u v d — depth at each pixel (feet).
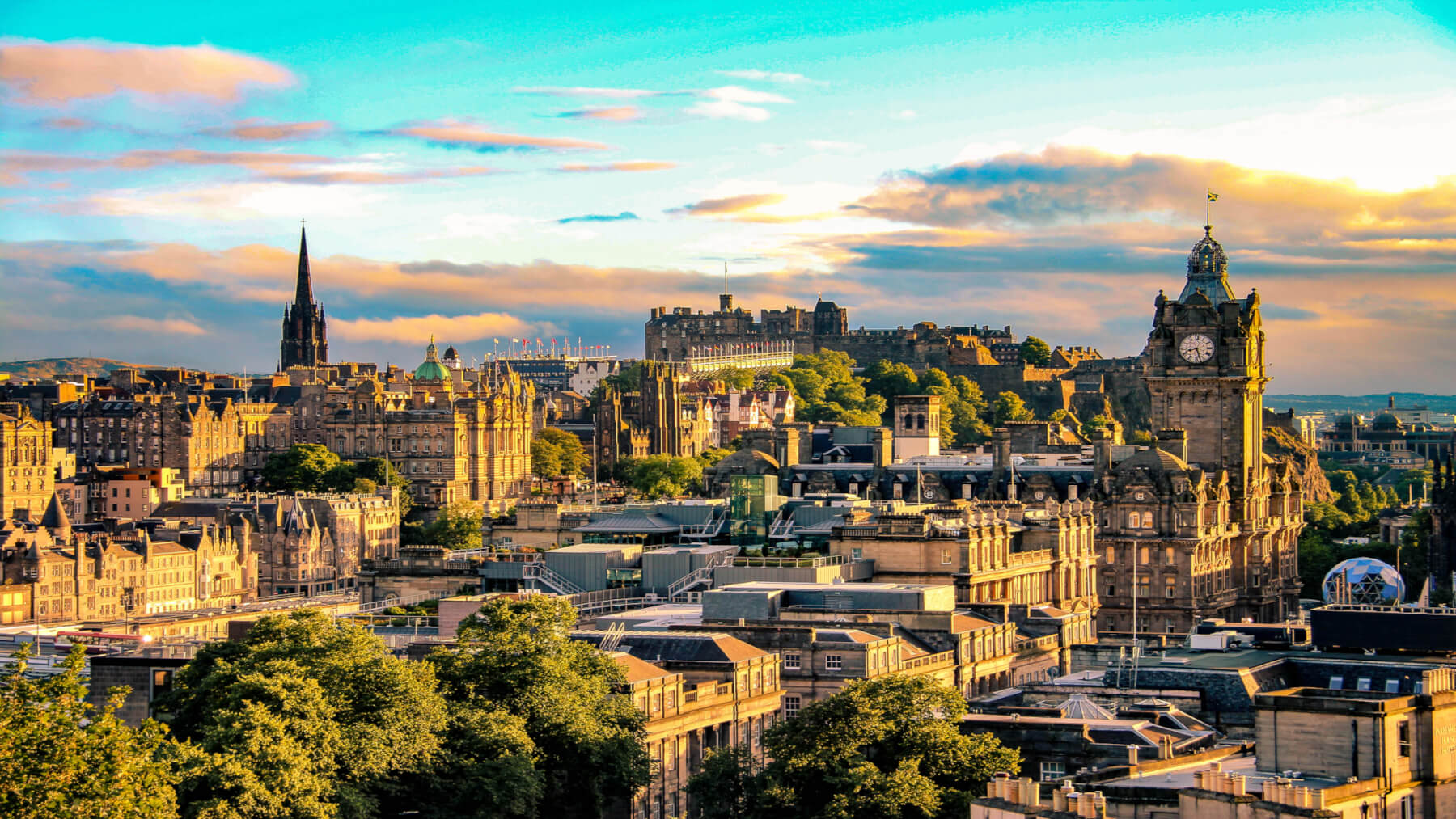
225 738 508.53
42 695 491.31
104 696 641.81
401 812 551.18
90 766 465.88
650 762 584.40
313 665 559.79
